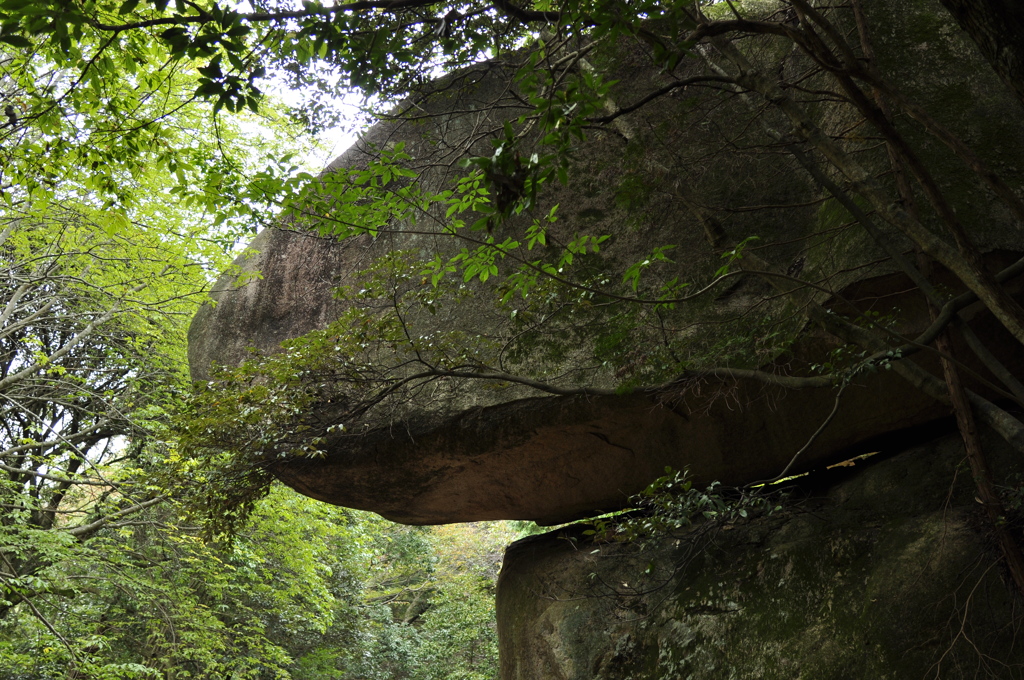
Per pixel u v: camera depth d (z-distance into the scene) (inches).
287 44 145.1
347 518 640.4
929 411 195.0
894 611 171.8
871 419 198.7
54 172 206.1
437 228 253.8
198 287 418.0
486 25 199.6
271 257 291.0
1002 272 133.2
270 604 557.0
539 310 223.8
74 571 420.8
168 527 430.9
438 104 265.7
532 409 219.0
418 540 812.0
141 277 422.3
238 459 245.3
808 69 205.9
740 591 208.1
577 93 123.4
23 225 386.3
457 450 235.0
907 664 164.2
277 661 533.6
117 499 460.8
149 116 316.5
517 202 116.1
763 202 207.3
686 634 210.4
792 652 186.1
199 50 130.3
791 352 183.0
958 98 184.7
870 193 134.5
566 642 228.5
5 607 429.4
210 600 527.2
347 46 165.5
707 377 195.3
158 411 448.5
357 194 171.6
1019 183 171.3
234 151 349.4
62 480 402.9
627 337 210.1
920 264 164.2
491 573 717.3
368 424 241.6
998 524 154.7
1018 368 178.4
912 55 191.9
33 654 439.2
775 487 229.1
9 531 400.5
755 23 127.9
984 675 153.4
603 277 212.7
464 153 238.1
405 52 171.9
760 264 174.4
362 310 219.5
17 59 198.8
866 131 184.5
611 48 172.9
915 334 170.1
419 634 751.7
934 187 128.6
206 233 368.8
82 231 370.0
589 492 243.6
